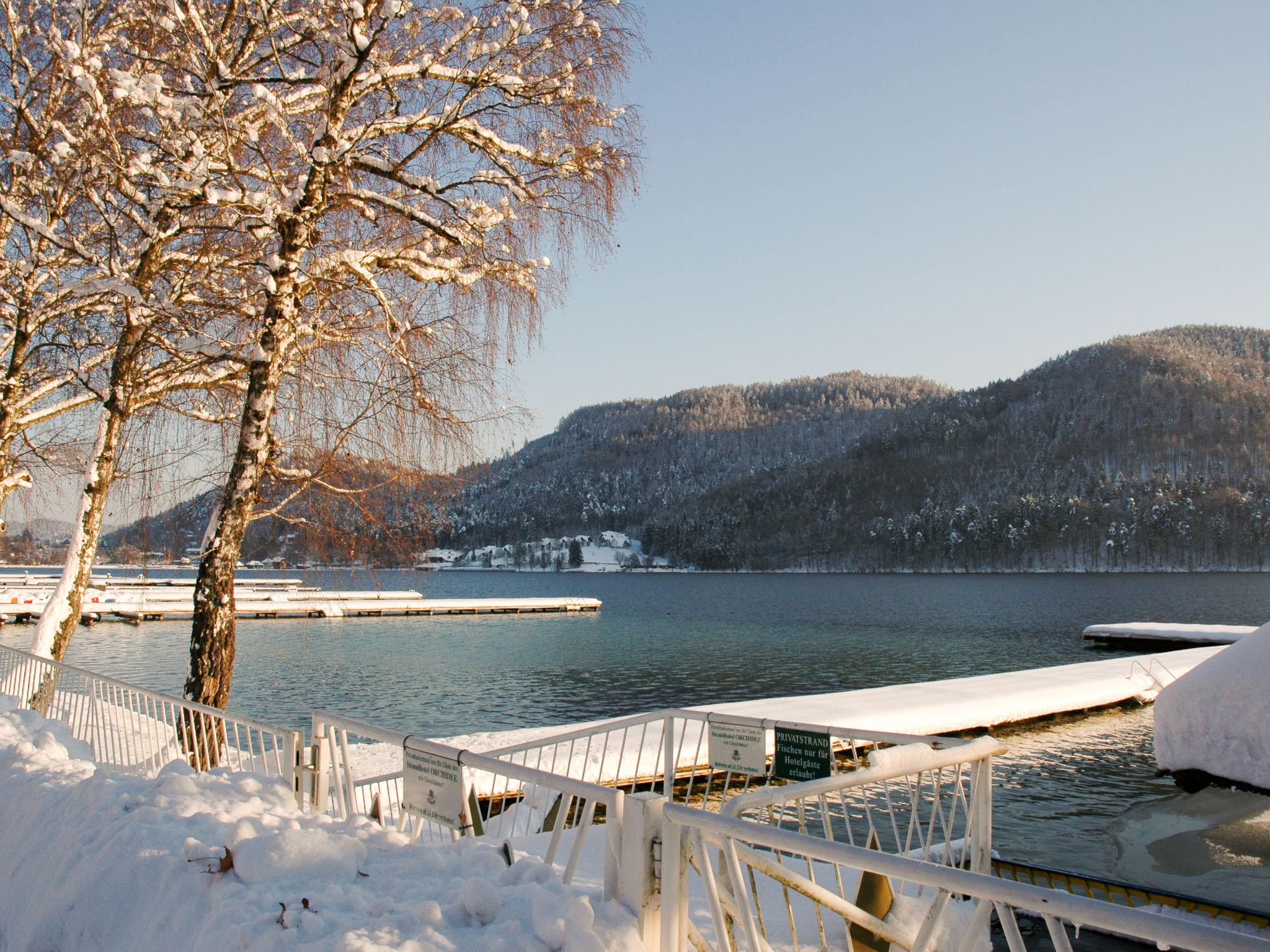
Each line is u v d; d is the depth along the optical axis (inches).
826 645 1669.5
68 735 316.5
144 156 335.9
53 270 454.9
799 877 134.7
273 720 894.4
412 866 150.9
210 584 345.4
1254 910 230.4
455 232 366.6
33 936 166.7
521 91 366.0
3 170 430.0
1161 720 281.6
